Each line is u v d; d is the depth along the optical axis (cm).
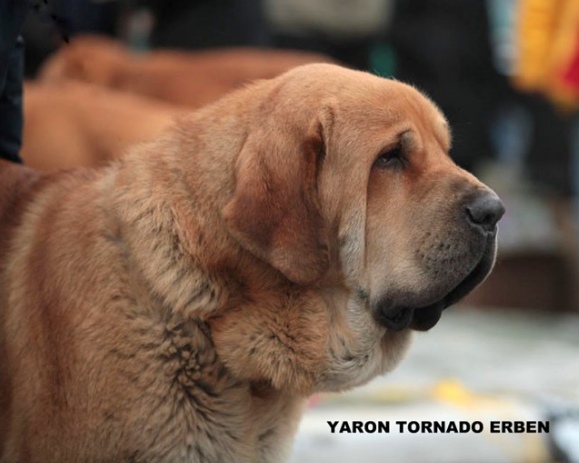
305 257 543
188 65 1179
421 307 564
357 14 1295
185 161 563
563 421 846
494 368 1053
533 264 1408
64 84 1168
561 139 1405
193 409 549
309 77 567
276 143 546
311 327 553
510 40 1412
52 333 548
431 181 556
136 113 1066
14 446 556
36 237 574
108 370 538
